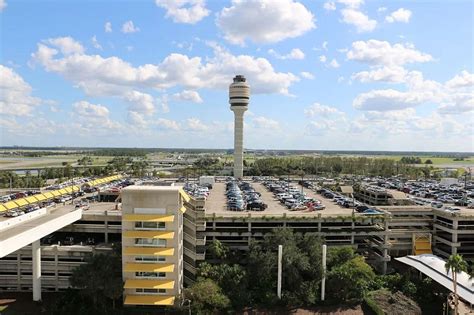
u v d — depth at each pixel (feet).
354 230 369.09
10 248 239.09
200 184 615.57
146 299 286.46
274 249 331.98
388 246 369.71
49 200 461.37
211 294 294.66
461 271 292.40
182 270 321.73
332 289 320.29
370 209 391.04
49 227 287.89
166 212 291.17
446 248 393.09
